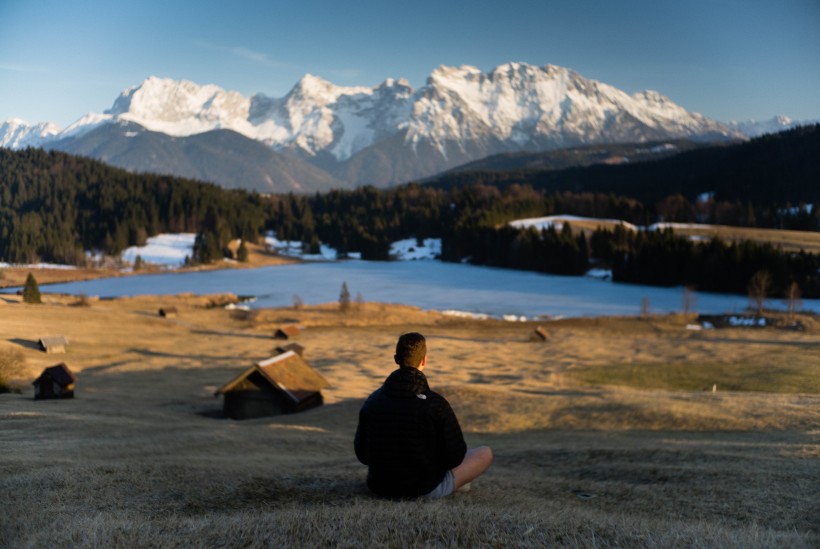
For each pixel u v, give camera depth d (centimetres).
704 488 1148
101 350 7625
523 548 574
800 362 6347
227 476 1018
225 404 4112
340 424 3422
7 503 812
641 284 17738
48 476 958
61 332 8538
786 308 12638
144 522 677
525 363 7044
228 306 13425
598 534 618
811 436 2200
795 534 650
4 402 3947
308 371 4481
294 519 647
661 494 1090
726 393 3984
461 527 612
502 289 16738
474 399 3716
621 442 2336
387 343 8756
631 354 7462
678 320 11131
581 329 10300
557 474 1518
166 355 7525
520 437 2784
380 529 607
